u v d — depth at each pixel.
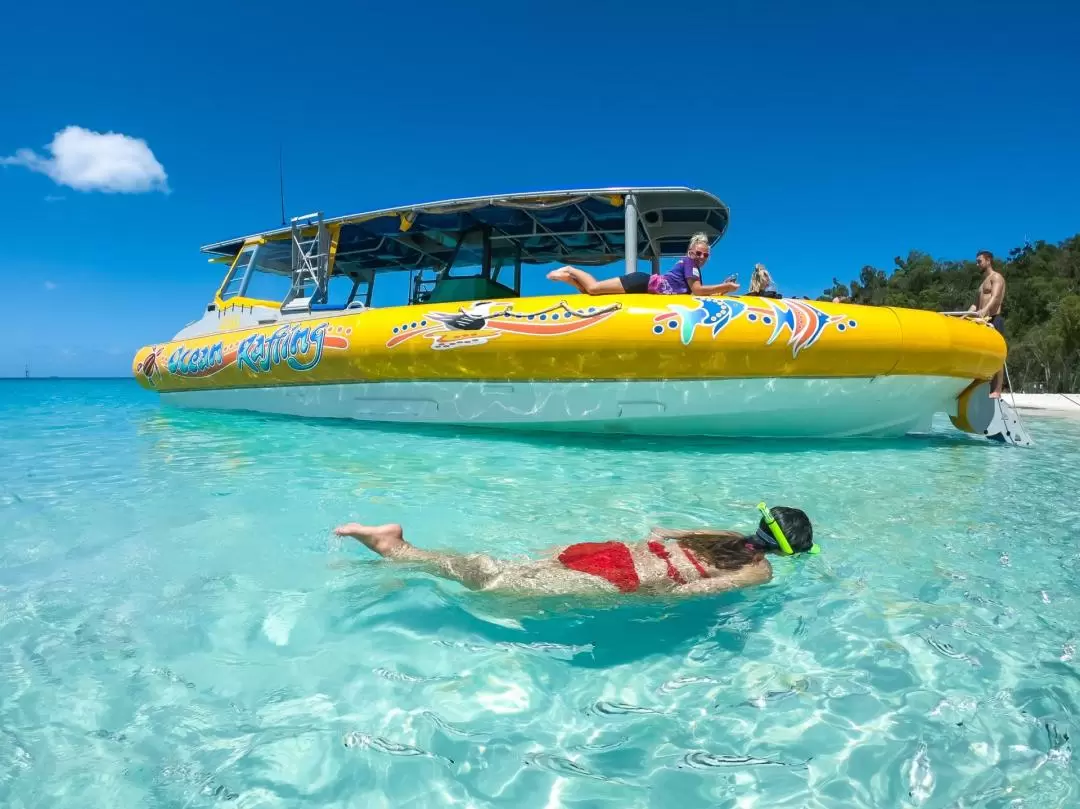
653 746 1.68
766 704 1.86
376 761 1.60
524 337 6.30
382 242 9.10
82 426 8.23
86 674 1.97
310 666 2.04
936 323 6.14
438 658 2.09
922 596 2.60
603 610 2.45
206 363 8.91
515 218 7.83
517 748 1.66
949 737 1.71
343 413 7.70
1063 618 2.40
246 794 1.48
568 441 6.26
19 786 1.49
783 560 2.96
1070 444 7.40
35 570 2.83
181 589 2.62
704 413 6.11
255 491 4.28
